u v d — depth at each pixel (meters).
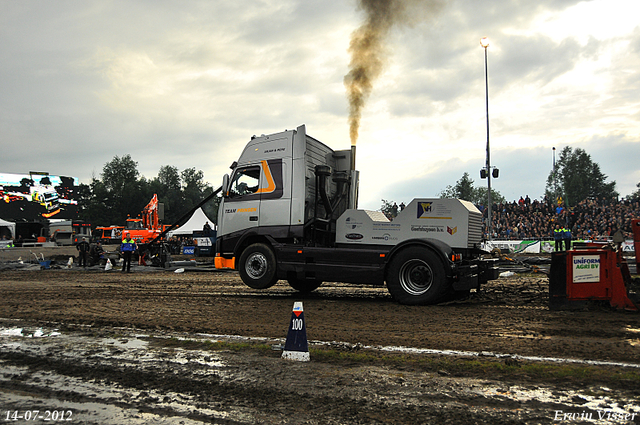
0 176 59.34
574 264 7.48
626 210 32.97
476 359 4.72
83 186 100.12
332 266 9.40
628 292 7.35
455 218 8.61
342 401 3.63
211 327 6.71
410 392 3.80
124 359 4.93
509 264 17.19
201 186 116.12
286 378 4.20
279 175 10.22
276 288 12.32
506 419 3.25
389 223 9.15
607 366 4.42
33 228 47.72
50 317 7.64
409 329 6.36
